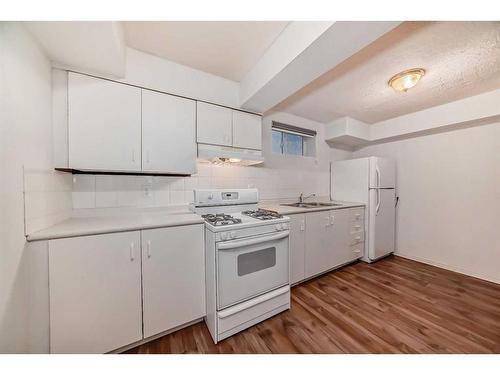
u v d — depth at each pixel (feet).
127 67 5.09
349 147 12.23
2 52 2.91
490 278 7.68
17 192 3.21
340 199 10.60
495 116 7.09
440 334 4.83
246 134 7.09
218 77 6.50
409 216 10.02
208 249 4.95
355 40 3.85
